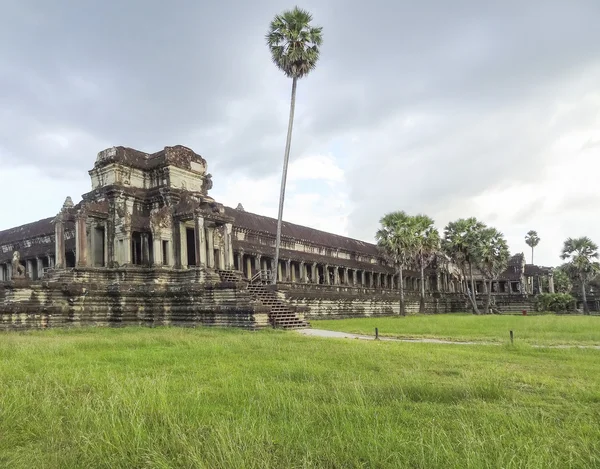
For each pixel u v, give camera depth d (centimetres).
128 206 3303
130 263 3148
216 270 3272
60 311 2755
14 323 2581
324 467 501
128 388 808
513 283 9169
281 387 869
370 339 2166
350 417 648
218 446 509
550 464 482
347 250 6594
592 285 9050
